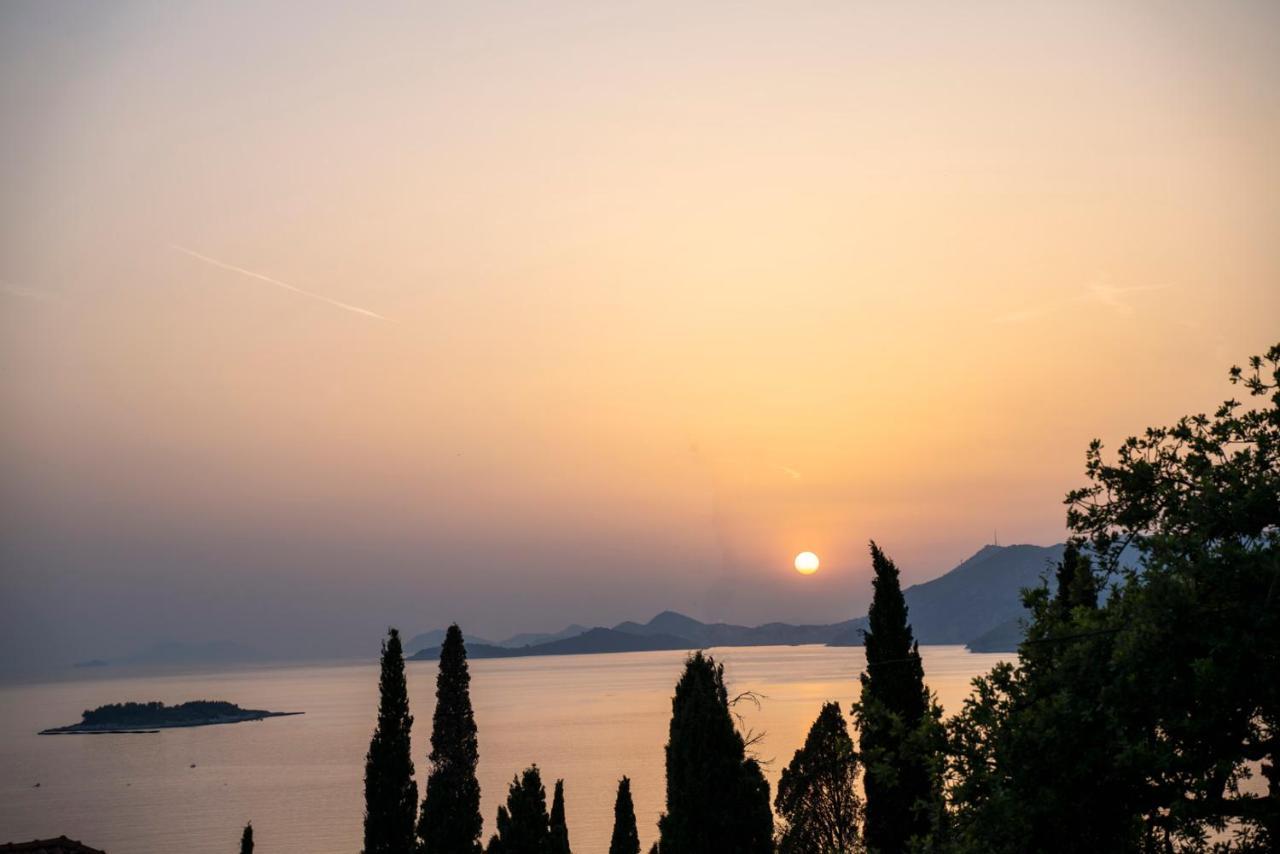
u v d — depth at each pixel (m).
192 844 158.38
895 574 31.23
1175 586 18.44
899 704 29.97
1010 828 19.14
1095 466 23.58
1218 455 22.00
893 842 29.09
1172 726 18.16
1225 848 18.50
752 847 30.67
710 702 31.72
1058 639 19.98
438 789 57.78
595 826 143.50
